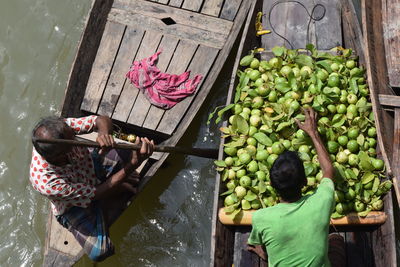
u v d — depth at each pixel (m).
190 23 5.34
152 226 5.42
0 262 5.46
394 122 4.27
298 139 4.03
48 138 3.62
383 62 4.49
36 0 6.61
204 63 5.17
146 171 4.91
